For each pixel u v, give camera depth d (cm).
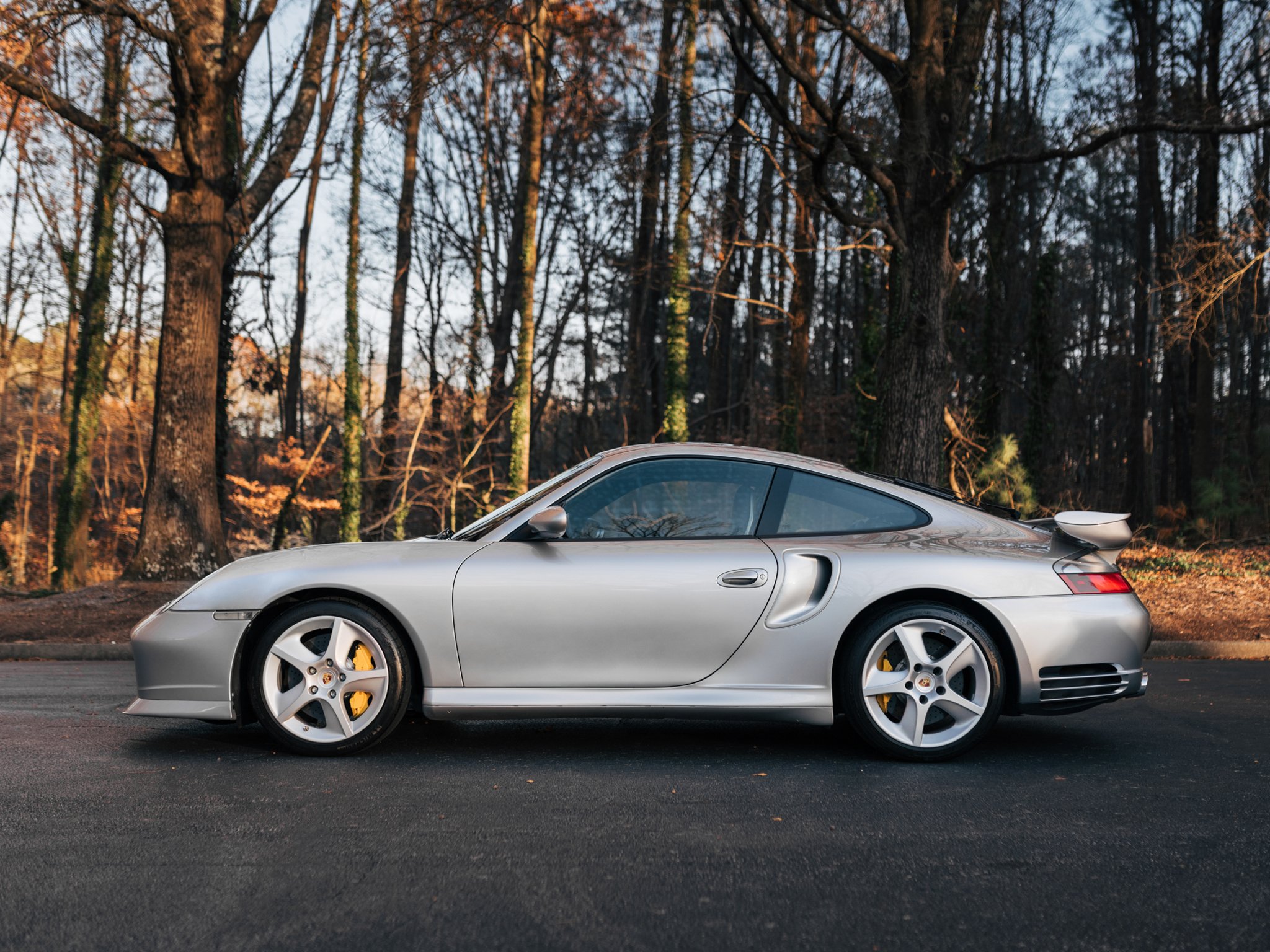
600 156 1800
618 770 424
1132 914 267
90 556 3083
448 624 436
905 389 1152
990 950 245
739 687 438
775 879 293
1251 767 432
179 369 1317
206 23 1345
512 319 2775
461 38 1258
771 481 464
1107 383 4088
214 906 271
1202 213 2228
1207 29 2300
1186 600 1091
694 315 3328
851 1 1190
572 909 270
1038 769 428
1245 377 3488
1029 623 436
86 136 1756
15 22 1166
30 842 324
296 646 444
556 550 448
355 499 2323
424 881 291
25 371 3562
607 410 3778
